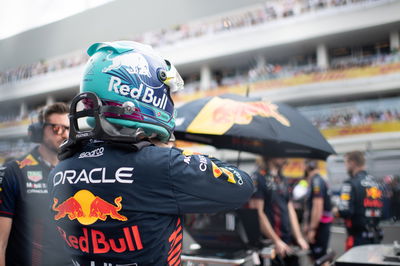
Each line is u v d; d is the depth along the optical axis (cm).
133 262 76
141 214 76
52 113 134
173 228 81
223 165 90
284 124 213
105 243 78
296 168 771
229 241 171
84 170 82
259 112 208
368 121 1030
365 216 327
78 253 82
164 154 80
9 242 134
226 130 190
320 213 395
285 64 1230
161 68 89
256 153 271
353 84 1151
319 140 228
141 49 88
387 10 1110
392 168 791
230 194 84
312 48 1197
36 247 126
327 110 1073
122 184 77
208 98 228
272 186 261
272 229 248
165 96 89
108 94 81
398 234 676
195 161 81
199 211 81
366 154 832
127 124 81
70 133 83
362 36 1195
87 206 80
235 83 1252
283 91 1202
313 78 1180
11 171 132
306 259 328
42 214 129
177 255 83
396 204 766
